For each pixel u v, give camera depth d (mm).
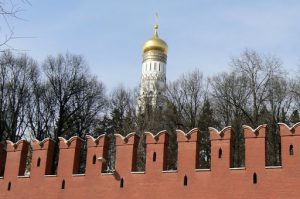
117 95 77500
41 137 61344
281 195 30625
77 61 66375
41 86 63500
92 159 36812
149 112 69062
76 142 37906
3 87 60062
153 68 107125
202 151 60562
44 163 38281
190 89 68000
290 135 31703
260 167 31797
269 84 59875
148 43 109062
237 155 55344
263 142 32312
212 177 32781
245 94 61125
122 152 36062
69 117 63344
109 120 71375
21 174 38969
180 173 33719
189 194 32969
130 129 67188
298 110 58562
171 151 60125
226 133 33500
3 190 38719
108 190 35375
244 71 61969
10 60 59906
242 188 31750
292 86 60031
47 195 37094
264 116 57125
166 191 33656
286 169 31062
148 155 35094
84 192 36062
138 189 34531
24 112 61469
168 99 69062
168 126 64500
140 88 79688
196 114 65688
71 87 64188
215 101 65625
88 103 66188
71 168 37188
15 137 59469
